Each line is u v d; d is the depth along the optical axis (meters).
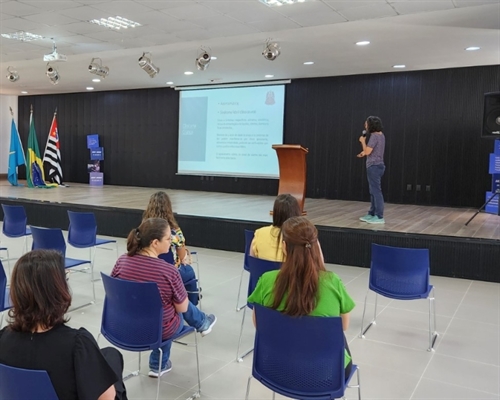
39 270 1.23
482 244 4.80
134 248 2.28
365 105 9.69
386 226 5.76
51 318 1.24
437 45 6.95
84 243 4.57
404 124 9.35
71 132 13.78
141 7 5.51
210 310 3.71
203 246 6.45
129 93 12.71
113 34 6.76
